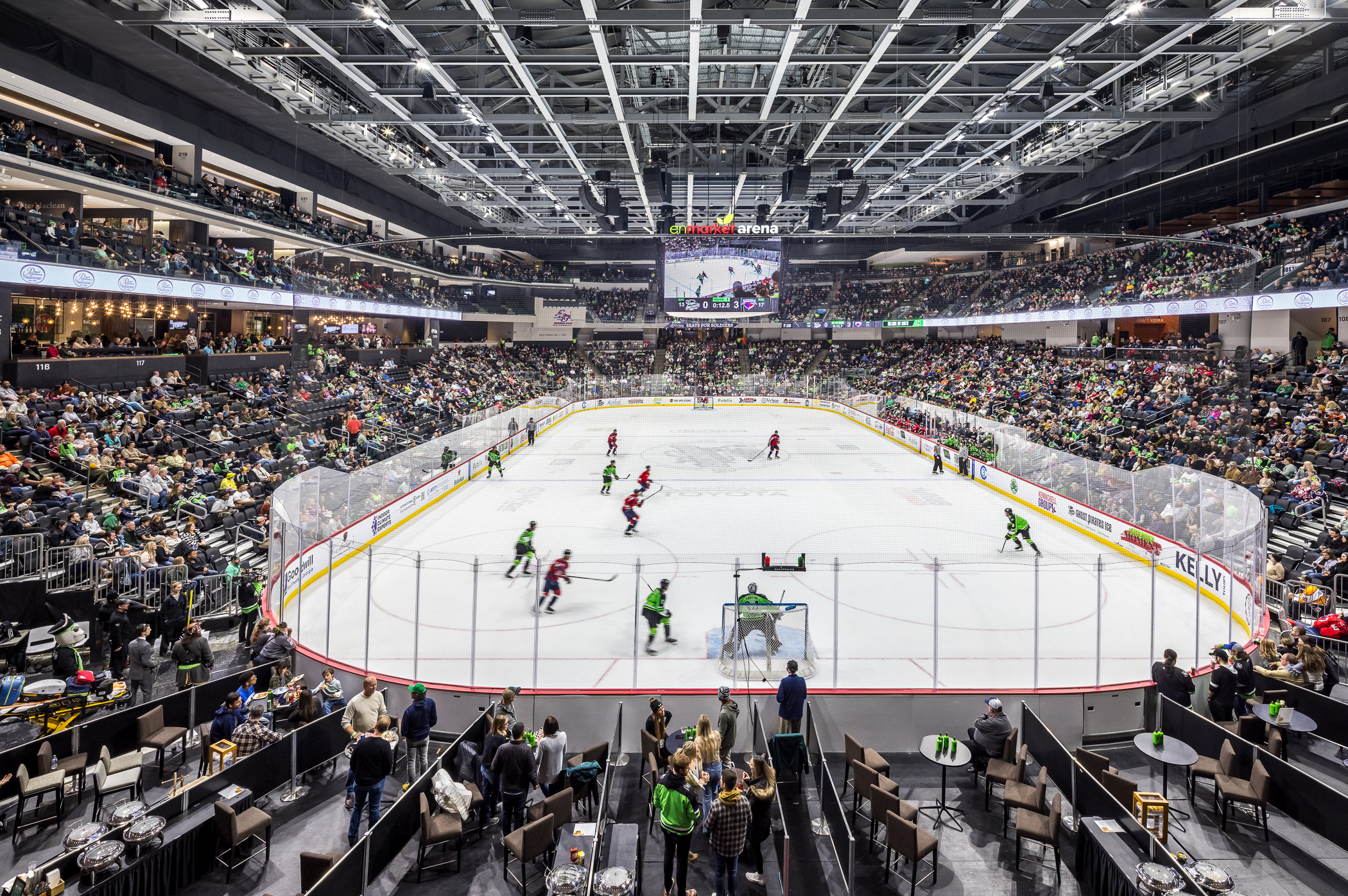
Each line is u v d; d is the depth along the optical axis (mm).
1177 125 30750
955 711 11070
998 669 12258
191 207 26297
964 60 19500
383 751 8180
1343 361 26078
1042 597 16094
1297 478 19719
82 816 8641
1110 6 16781
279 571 14406
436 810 8305
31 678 11906
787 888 7332
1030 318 41281
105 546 14719
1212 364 25828
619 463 34188
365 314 40031
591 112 29031
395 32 18172
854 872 7855
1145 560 18438
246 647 13641
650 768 9836
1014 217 48875
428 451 25078
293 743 9320
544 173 33500
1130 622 14547
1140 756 10578
